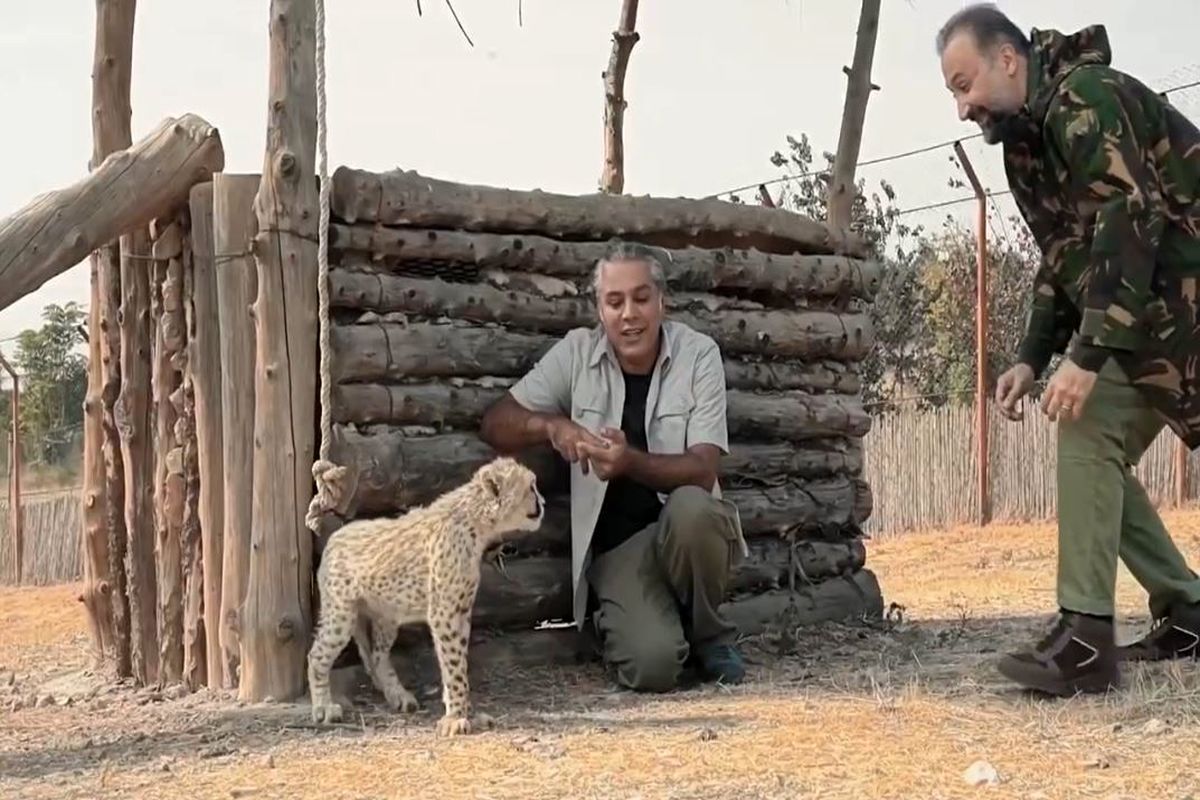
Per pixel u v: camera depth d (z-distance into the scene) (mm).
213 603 5938
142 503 6363
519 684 5941
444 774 4344
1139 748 4375
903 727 4746
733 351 7238
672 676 5680
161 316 6215
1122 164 4707
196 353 5961
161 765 4645
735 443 7168
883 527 14641
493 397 6285
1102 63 4953
